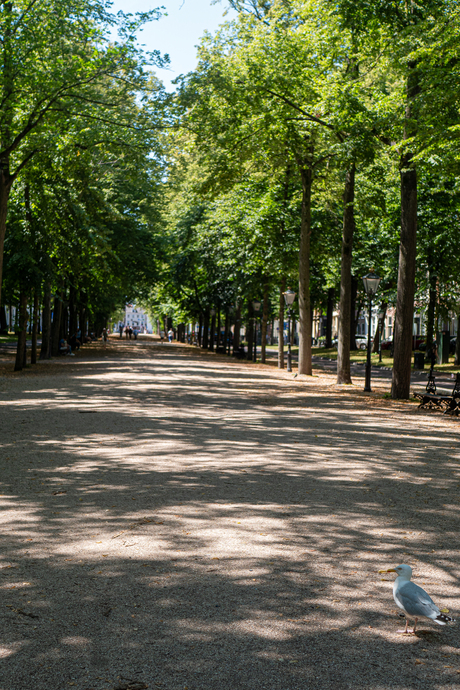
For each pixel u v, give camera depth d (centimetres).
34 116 1928
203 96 2006
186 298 6003
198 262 4550
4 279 2762
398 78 1786
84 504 716
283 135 2233
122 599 458
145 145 2030
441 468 960
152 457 989
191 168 2681
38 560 537
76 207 2666
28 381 2314
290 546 581
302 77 2173
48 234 2784
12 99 1834
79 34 1906
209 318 6234
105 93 2045
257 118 2223
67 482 823
